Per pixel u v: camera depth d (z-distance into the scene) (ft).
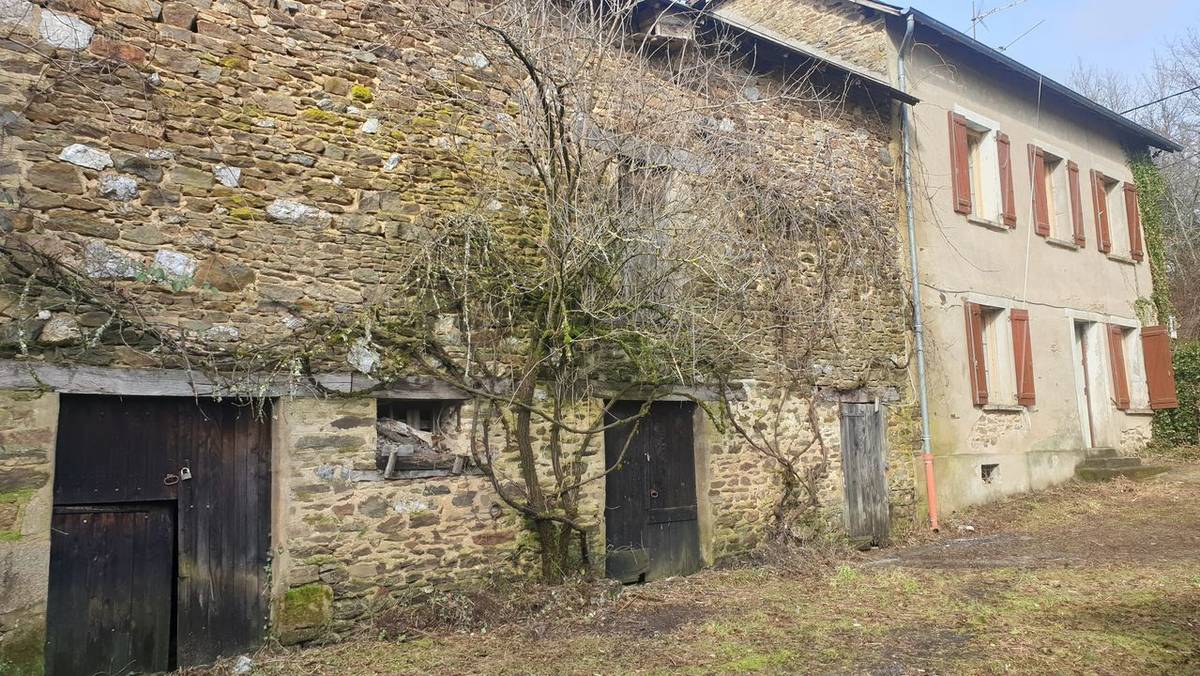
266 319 17.90
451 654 16.94
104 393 15.96
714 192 24.81
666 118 23.80
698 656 16.66
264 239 18.04
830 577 23.89
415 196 20.36
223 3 18.07
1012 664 15.51
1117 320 44.78
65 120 15.98
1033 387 37.76
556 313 21.62
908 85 34.09
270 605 17.70
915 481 31.83
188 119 17.37
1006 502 35.47
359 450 18.76
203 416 17.47
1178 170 72.08
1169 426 46.09
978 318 35.70
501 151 22.02
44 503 15.06
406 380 19.53
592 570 22.24
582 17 23.41
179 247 16.99
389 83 20.30
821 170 29.76
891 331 31.65
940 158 35.24
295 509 17.78
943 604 20.34
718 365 25.86
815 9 36.22
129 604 16.31
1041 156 41.19
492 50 21.75
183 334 16.83
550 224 21.29
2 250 15.11
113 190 16.37
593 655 16.80
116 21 16.71
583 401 22.66
